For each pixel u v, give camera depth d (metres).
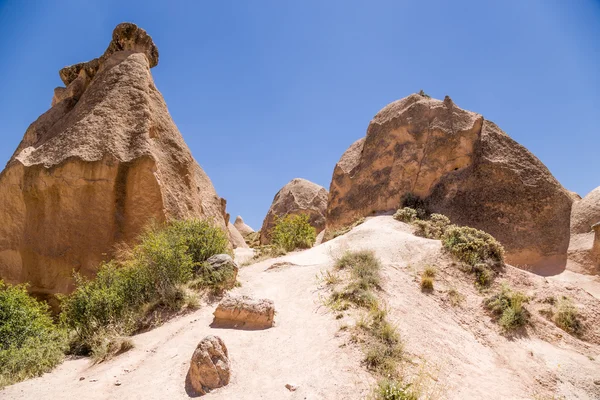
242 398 5.73
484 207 18.03
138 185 15.30
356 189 22.89
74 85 21.00
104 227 14.74
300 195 42.97
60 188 14.96
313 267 11.74
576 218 17.31
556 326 9.80
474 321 9.32
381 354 6.58
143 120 16.84
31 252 14.80
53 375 7.57
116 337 8.42
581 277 15.09
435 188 19.22
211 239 12.56
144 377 6.60
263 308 8.24
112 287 10.19
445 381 6.50
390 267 10.70
